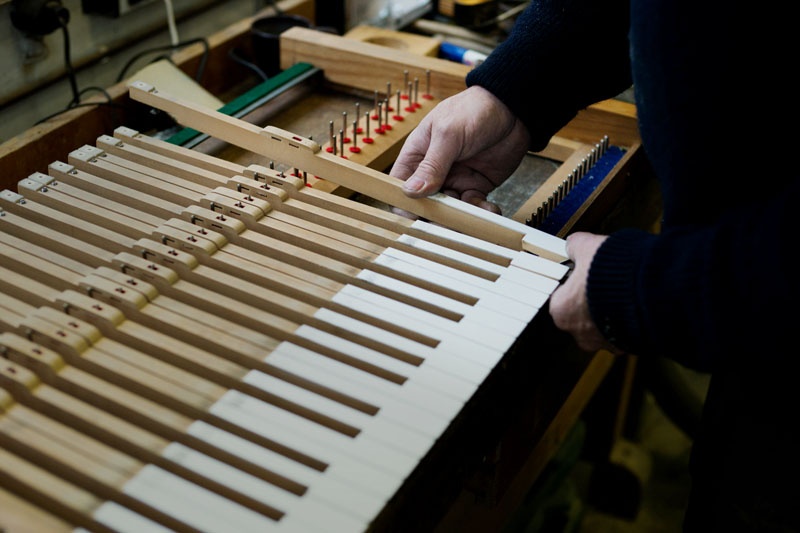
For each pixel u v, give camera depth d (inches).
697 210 39.2
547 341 47.8
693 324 35.1
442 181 49.5
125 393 36.3
